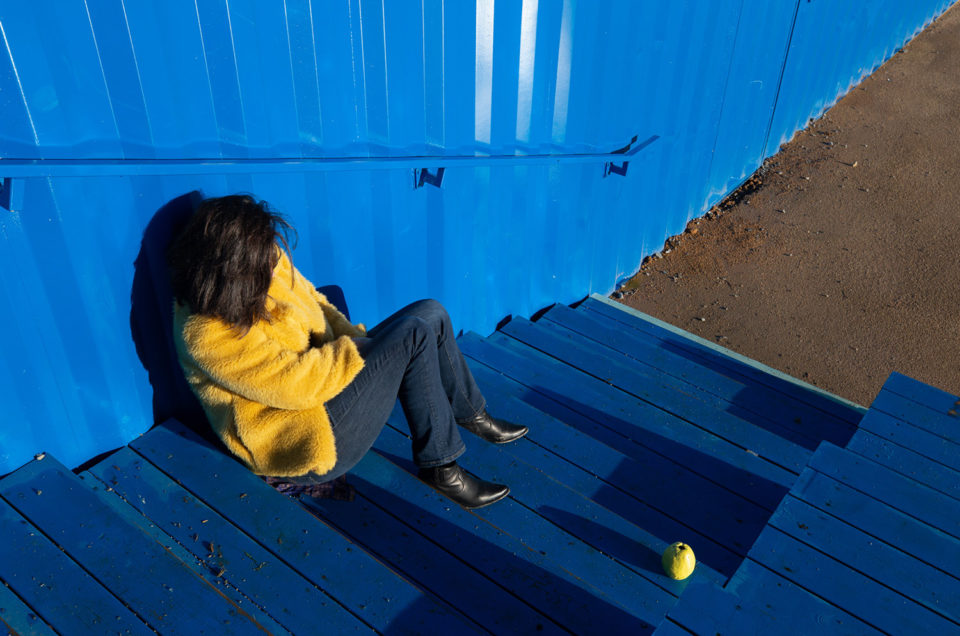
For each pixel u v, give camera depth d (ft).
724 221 24.30
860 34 31.37
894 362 18.86
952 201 25.88
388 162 10.75
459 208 12.96
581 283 17.58
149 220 8.72
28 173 7.26
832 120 30.86
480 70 12.09
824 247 23.36
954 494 9.22
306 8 9.25
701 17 17.46
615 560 9.17
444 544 9.01
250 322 7.87
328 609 7.64
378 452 10.35
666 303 20.48
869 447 10.01
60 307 8.39
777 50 23.63
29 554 7.72
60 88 7.49
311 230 10.62
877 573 7.98
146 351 9.40
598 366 13.94
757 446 11.94
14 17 7.00
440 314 9.50
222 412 8.47
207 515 8.57
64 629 7.09
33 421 8.64
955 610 7.59
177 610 7.36
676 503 10.47
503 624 8.12
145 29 7.90
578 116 14.70
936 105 32.24
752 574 7.88
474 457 10.51
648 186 18.99
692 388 13.83
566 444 11.21
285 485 9.31
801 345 19.31
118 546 7.89
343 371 8.11
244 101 9.03
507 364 13.42
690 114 19.67
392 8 10.23
